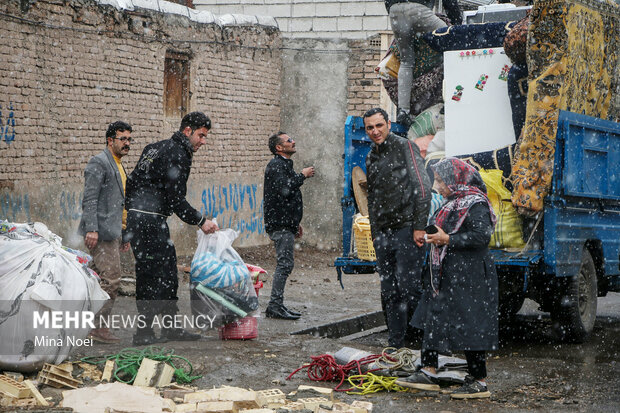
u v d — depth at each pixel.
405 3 9.67
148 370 6.03
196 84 14.88
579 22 8.27
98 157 7.59
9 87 11.17
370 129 7.35
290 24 17.12
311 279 12.95
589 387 6.58
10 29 11.15
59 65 12.01
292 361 7.09
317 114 16.98
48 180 11.91
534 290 8.74
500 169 8.69
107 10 12.84
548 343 8.95
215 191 15.43
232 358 7.02
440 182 6.16
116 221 7.64
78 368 6.34
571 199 8.38
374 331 9.78
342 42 16.75
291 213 9.43
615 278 10.04
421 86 9.84
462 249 6.02
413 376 6.27
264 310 9.86
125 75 13.26
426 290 6.23
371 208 7.51
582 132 8.41
